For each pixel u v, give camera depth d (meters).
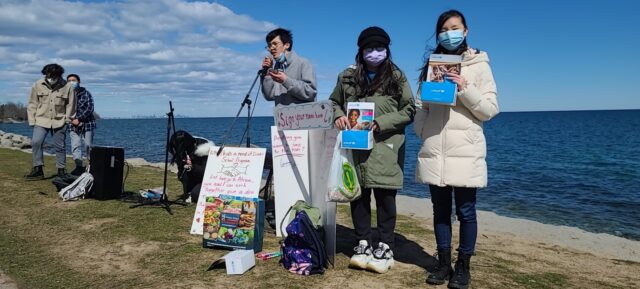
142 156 22.31
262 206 4.27
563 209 10.43
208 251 4.18
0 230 4.88
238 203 4.21
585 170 18.34
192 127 79.00
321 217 4.14
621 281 3.89
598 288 3.63
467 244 3.33
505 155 25.44
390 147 3.62
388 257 3.75
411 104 3.62
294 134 4.73
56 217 5.42
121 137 41.56
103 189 6.36
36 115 8.03
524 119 119.56
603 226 8.71
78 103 7.95
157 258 3.99
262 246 4.33
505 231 6.32
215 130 60.31
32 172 8.16
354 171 3.60
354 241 4.73
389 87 3.60
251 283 3.42
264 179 6.03
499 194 12.49
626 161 21.94
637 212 10.05
